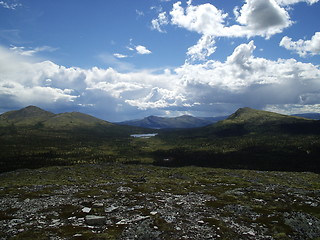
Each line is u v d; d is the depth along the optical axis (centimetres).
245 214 2834
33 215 2639
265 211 2906
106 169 9256
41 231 2094
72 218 2520
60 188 4478
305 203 3309
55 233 2048
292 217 2636
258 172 8700
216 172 8612
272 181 6344
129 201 3331
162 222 2400
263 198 3678
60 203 3186
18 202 3250
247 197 3769
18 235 1980
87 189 4372
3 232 2075
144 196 3666
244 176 7550
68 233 2047
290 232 2241
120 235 2034
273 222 2512
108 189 4394
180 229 2234
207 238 2044
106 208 2902
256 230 2297
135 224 2322
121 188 4503
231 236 2111
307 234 2216
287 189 4503
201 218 2627
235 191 4294
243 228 2334
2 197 3612
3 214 2681
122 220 2444
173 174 8369
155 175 8088
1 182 6019
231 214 2806
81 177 7125
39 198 3512
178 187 4816
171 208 3012
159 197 3666
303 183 6325
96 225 2308
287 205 3247
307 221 2517
